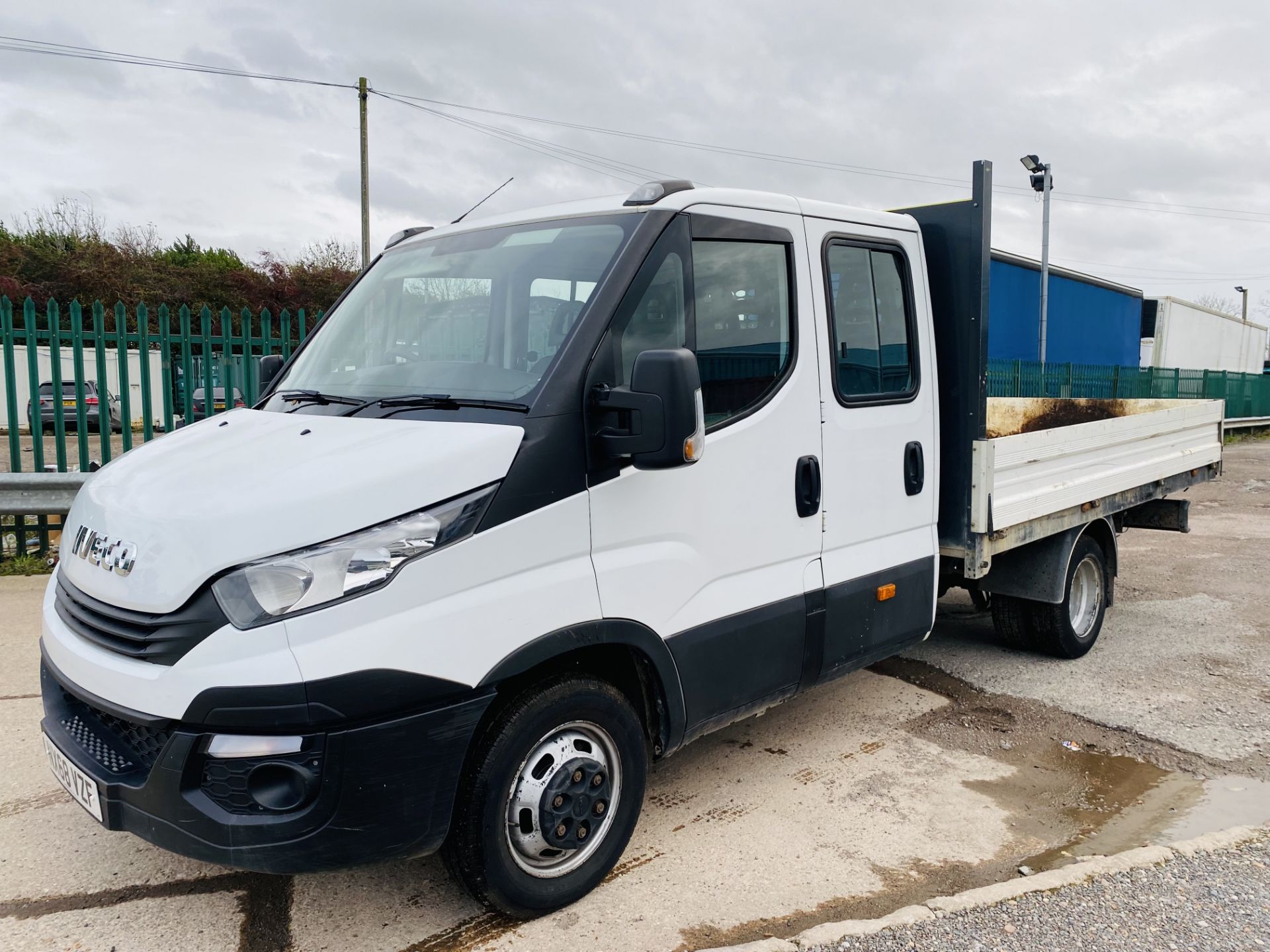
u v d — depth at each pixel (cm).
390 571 253
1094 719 491
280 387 380
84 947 288
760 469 354
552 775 298
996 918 300
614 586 302
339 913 309
